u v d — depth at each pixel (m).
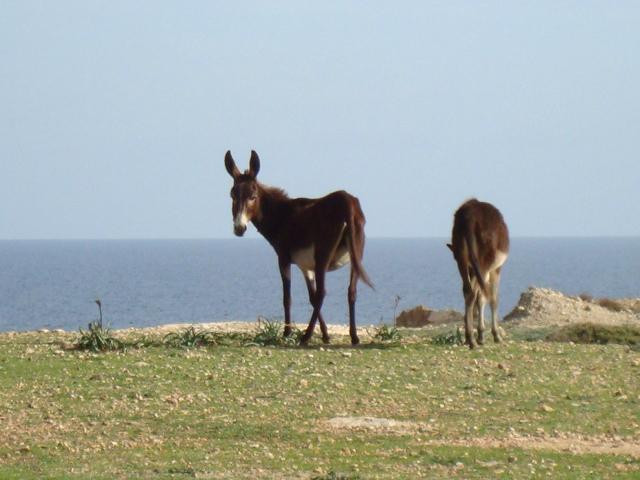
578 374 51.03
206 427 40.03
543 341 63.69
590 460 35.06
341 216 59.69
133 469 34.06
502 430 39.66
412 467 34.22
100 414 42.25
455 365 53.34
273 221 62.16
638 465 34.44
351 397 45.59
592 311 75.19
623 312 79.12
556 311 74.44
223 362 54.06
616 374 51.28
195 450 36.69
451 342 61.53
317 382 48.69
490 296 61.25
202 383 48.56
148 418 41.62
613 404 44.38
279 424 40.50
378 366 53.00
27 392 46.44
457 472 33.59
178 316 181.75
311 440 38.00
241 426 40.12
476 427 40.12
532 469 33.84
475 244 57.59
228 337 62.69
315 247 60.50
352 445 37.34
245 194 61.31
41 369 51.94
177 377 49.91
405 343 61.66
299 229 61.12
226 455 35.97
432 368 52.44
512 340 63.88
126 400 44.84
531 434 39.06
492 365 53.44
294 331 63.06
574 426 40.34
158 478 32.88
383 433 39.12
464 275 58.78
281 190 62.66
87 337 59.62
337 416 42.00
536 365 53.56
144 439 38.28
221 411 42.81
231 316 179.50
